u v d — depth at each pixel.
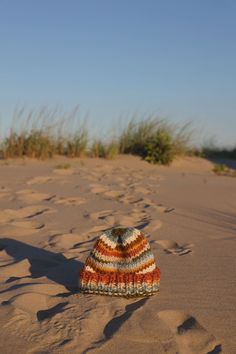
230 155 9.29
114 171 6.16
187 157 8.10
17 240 2.74
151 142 7.58
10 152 6.83
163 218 3.35
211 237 2.94
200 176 6.21
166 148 7.45
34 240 2.75
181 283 2.18
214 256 2.56
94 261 2.01
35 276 2.25
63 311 1.86
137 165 7.05
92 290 1.99
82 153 7.29
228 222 3.34
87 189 4.42
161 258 2.51
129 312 1.88
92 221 3.17
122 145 7.80
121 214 3.40
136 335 1.74
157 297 2.03
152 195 4.27
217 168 7.32
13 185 4.54
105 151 7.45
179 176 6.01
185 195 4.36
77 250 2.58
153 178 5.59
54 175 5.32
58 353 1.63
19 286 2.06
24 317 1.81
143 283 1.99
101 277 1.98
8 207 3.51
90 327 1.77
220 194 4.51
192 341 1.75
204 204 3.95
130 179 5.38
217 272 2.32
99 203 3.78
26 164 6.36
